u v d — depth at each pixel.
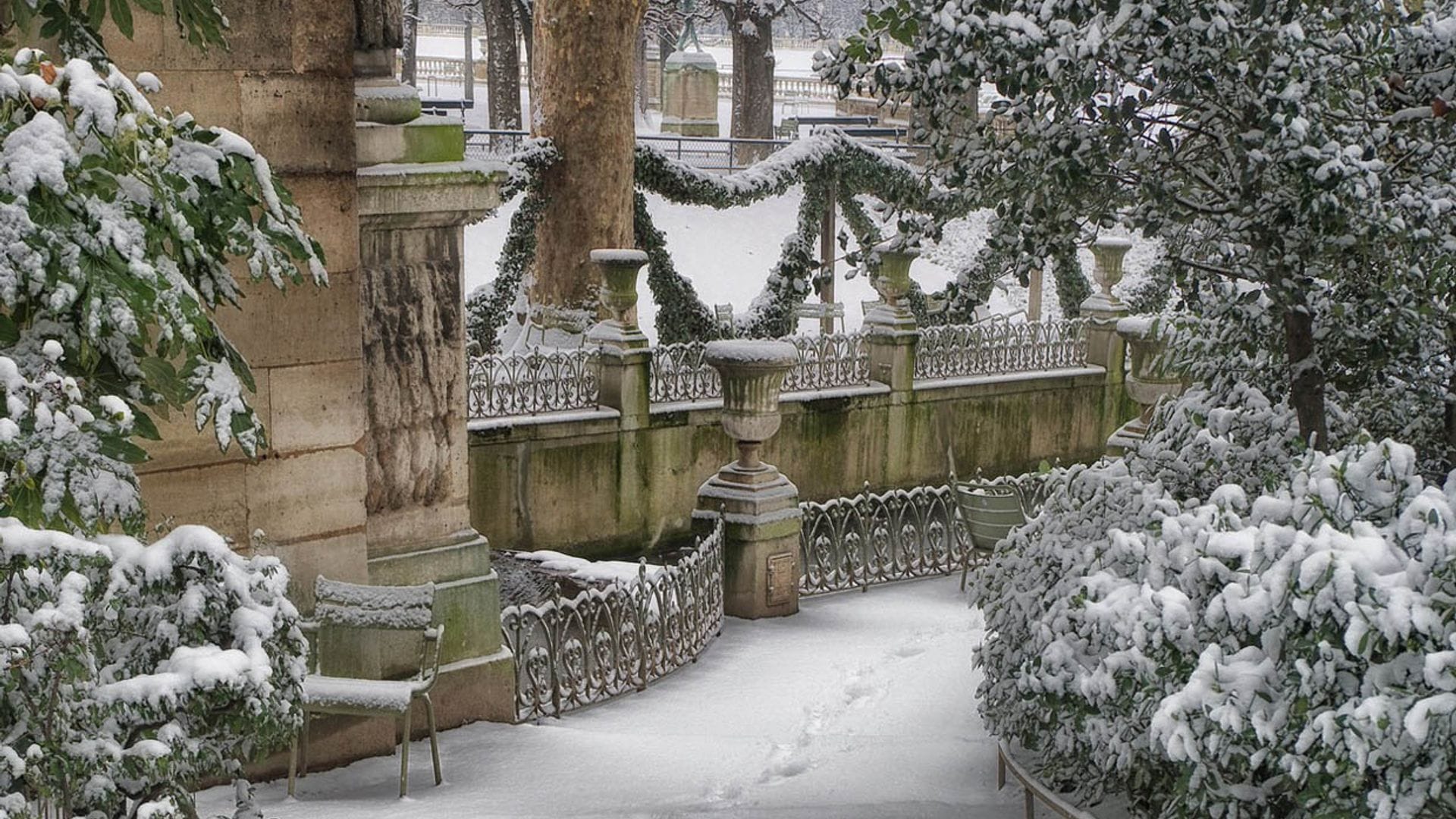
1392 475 4.32
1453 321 6.23
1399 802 3.74
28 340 3.76
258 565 4.37
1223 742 4.13
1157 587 4.68
